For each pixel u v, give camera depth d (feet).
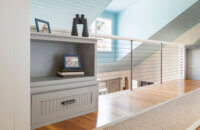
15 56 2.58
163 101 6.65
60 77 5.13
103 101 6.67
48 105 4.38
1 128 2.47
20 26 2.61
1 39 2.42
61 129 4.09
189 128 4.06
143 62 19.06
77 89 4.99
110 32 17.76
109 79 17.57
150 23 14.42
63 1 8.89
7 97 2.51
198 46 13.53
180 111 5.37
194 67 14.03
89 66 5.70
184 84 10.82
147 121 4.55
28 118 2.76
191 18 13.44
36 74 5.30
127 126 4.23
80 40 5.05
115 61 17.88
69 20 10.14
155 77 17.84
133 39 9.06
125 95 7.72
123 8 16.76
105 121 4.59
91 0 9.73
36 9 8.61
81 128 4.14
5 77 2.48
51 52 5.61
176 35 15.88
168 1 12.97
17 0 2.57
